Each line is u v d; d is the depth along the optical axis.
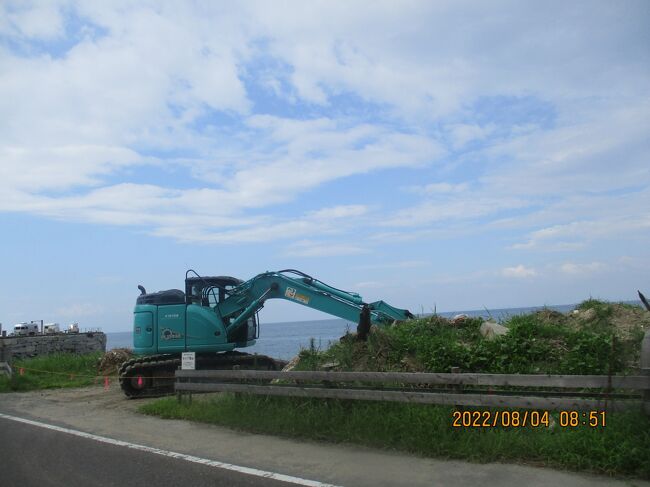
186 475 6.71
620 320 11.33
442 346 10.30
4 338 30.55
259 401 9.82
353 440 8.03
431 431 7.57
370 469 6.78
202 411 10.36
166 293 16.08
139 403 13.38
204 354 15.89
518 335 10.23
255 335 16.70
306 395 9.16
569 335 10.15
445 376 7.92
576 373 8.93
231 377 10.55
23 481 6.68
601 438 6.65
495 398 7.50
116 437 9.09
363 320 11.20
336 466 6.95
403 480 6.33
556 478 6.21
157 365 14.85
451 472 6.57
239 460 7.34
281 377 9.52
